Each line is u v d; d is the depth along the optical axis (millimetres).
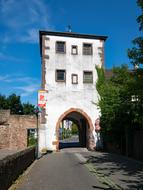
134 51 16703
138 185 11938
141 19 15516
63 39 34188
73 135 102875
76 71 33969
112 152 30125
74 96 33469
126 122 24594
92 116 33500
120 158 23828
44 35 33812
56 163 20562
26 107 59938
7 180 10727
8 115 32438
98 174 15195
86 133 35656
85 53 34500
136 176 14398
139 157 22797
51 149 32062
